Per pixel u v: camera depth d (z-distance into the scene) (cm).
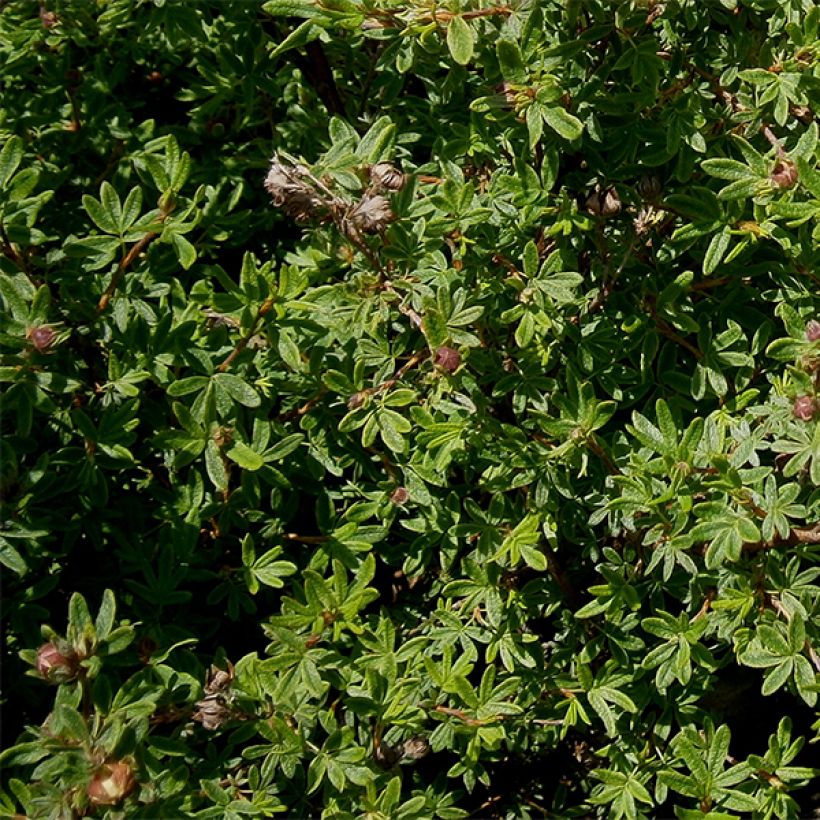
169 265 252
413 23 223
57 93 295
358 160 230
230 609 248
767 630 230
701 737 248
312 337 247
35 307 211
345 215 223
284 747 229
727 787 249
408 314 233
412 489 251
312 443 256
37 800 192
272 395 250
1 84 300
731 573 245
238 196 275
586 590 279
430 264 253
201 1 286
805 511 226
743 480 228
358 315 239
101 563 263
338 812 233
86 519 241
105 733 194
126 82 334
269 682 227
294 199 224
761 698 315
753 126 256
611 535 265
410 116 288
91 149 296
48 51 302
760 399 270
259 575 241
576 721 269
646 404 268
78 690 199
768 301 272
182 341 232
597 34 235
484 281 248
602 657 276
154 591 238
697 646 242
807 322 256
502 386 249
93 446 232
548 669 264
